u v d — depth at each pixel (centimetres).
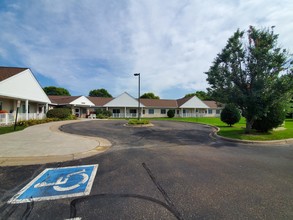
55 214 286
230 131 1309
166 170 492
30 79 1967
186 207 306
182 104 4291
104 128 1562
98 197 340
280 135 1091
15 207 308
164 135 1184
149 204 314
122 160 591
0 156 610
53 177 443
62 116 2447
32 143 827
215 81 1186
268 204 319
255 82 1055
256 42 1098
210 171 488
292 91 1000
